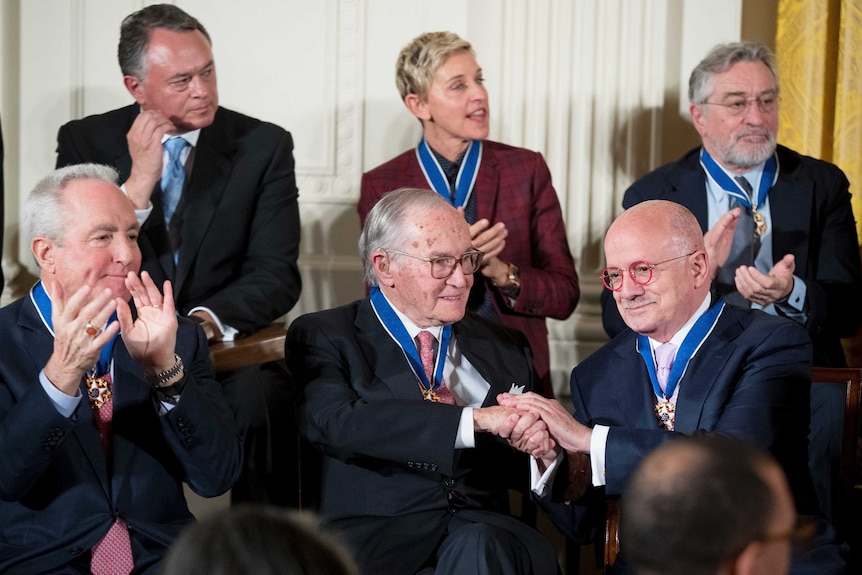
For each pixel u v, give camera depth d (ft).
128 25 18.94
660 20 22.38
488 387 14.85
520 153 20.26
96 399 13.21
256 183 19.66
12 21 24.20
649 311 14.06
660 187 19.67
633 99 22.59
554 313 19.27
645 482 6.20
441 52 19.56
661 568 6.07
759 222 19.10
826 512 16.92
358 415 13.76
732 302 18.61
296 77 24.07
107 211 13.29
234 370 17.94
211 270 19.22
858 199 21.17
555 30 22.70
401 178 20.13
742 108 19.02
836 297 18.69
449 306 14.43
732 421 13.65
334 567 5.45
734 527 5.94
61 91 24.40
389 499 14.15
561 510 14.24
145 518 13.07
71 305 11.89
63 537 12.71
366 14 23.77
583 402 14.88
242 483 17.52
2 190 20.18
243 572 5.36
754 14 23.20
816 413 17.15
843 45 20.99
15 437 12.02
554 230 20.02
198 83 18.89
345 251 24.26
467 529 13.04
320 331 14.82
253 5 24.04
